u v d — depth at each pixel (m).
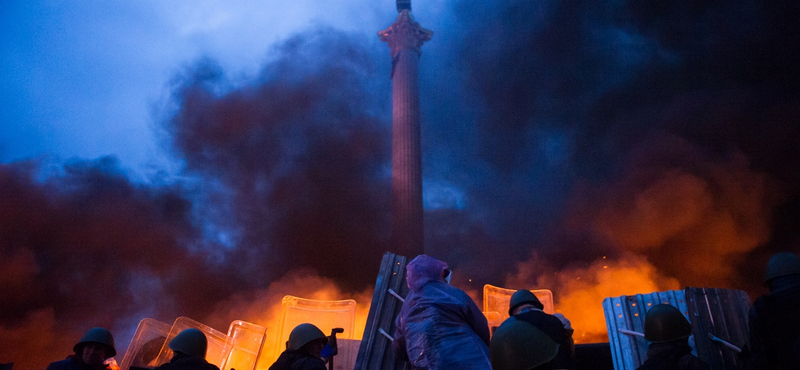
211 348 6.76
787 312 2.91
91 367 4.14
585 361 5.73
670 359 2.99
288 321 7.60
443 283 3.46
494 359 1.62
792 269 3.09
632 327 4.61
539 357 1.55
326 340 3.87
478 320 3.25
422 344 3.14
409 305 3.40
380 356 4.24
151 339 6.58
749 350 3.38
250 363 6.81
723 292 4.51
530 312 3.31
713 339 4.21
